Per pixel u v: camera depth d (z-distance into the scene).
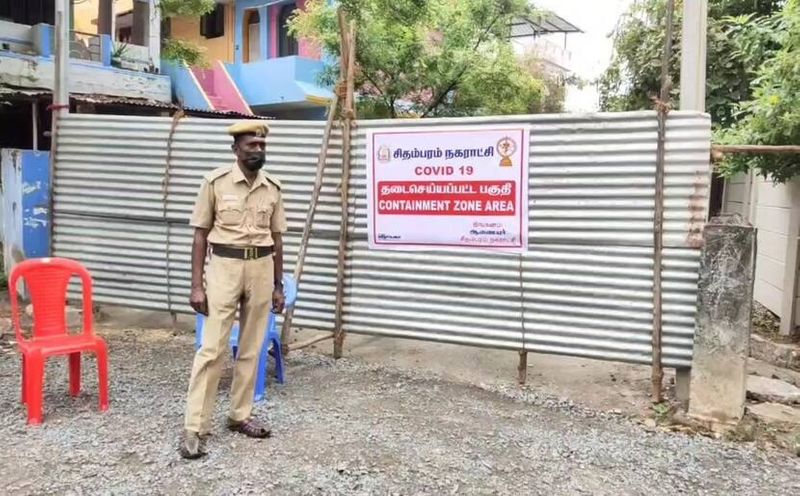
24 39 12.54
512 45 11.97
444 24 11.02
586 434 4.23
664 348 4.78
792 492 3.51
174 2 13.69
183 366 5.48
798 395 4.83
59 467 3.63
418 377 5.32
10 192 7.43
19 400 4.62
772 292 7.57
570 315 5.08
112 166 6.57
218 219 3.83
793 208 6.62
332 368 5.53
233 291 3.82
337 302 5.79
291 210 5.96
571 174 4.98
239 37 18.34
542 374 5.47
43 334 4.48
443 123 5.31
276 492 3.41
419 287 5.55
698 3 4.87
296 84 15.67
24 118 12.94
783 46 5.56
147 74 13.77
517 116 5.08
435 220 5.42
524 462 3.81
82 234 6.77
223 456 3.80
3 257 8.22
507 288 5.25
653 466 3.79
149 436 4.04
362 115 11.41
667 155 4.70
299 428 4.22
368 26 10.41
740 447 4.05
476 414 4.54
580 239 5.00
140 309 6.64
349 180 5.70
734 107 7.88
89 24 16.03
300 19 12.45
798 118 5.22
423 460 3.80
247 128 3.75
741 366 4.26
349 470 3.66
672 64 9.16
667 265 4.75
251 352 4.02
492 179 5.20
